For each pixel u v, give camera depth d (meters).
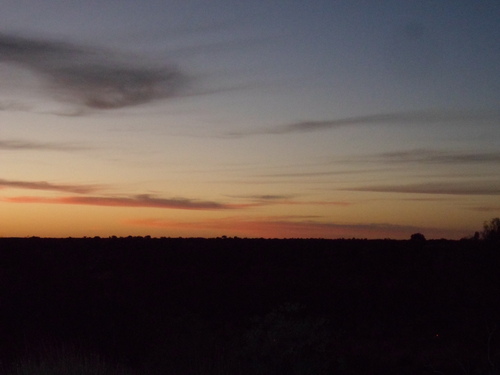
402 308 29.06
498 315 26.11
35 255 36.56
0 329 14.96
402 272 45.00
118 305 16.31
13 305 16.11
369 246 60.25
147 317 15.37
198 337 14.10
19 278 19.14
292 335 13.46
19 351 13.70
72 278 19.12
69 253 49.94
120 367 12.45
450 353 17.91
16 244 53.28
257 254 56.22
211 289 33.75
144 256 52.69
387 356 17.66
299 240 71.31
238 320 24.34
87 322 15.35
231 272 45.50
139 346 14.45
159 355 13.73
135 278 36.41
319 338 13.63
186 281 37.69
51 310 16.00
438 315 26.98
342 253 56.84
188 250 57.66
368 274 44.84
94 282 19.50
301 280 39.91
